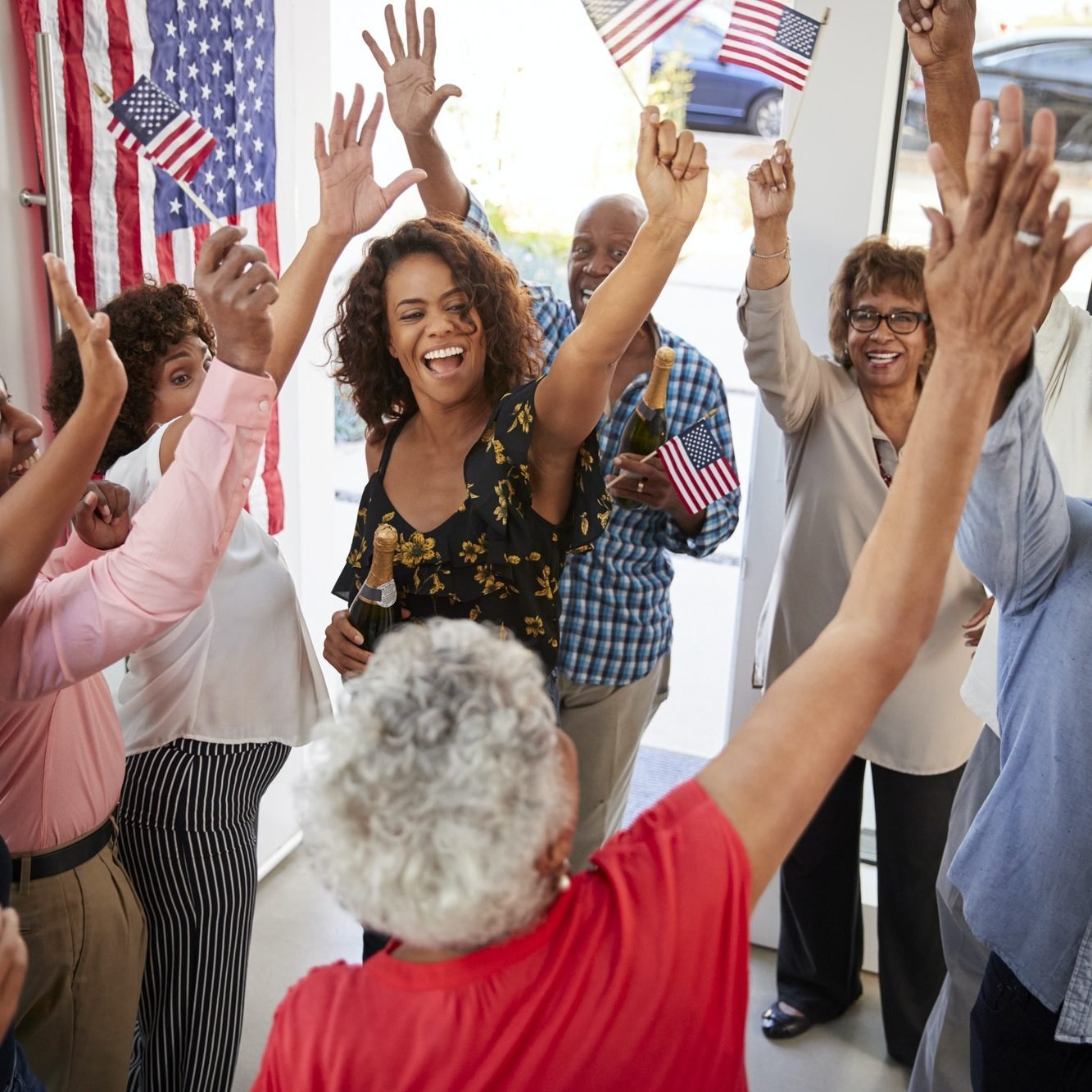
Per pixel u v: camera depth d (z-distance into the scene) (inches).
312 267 67.7
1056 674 54.3
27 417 55.7
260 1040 94.7
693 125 122.2
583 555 91.2
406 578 70.1
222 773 76.4
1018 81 93.4
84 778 62.4
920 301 86.7
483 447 66.9
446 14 160.2
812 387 90.9
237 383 49.9
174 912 75.7
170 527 50.9
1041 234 32.8
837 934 98.3
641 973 30.8
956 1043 79.0
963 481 35.9
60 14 81.0
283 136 108.1
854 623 36.8
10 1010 33.3
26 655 52.4
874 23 91.9
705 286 213.0
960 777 91.5
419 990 30.8
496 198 175.3
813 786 34.5
